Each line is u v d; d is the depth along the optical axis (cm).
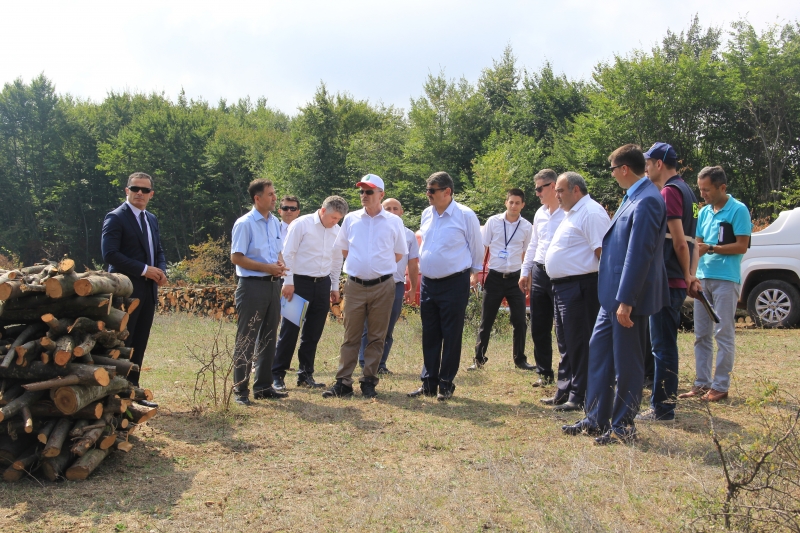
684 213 498
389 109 4362
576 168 2803
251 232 565
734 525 275
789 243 990
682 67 2648
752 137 2608
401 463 408
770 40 2647
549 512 312
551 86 3441
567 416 516
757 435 328
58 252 4866
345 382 600
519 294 730
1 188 4906
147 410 435
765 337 882
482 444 442
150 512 327
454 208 594
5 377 364
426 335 601
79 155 5066
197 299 1574
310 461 412
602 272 446
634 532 295
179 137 4553
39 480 365
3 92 4966
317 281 658
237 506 337
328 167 3650
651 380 605
